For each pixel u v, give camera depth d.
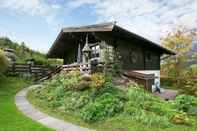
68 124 8.30
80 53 18.50
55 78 14.81
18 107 10.67
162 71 30.44
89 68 13.66
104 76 12.15
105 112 8.68
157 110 9.10
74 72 13.88
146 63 19.94
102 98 9.77
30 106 10.90
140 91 11.61
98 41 16.09
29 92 14.47
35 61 27.61
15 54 31.22
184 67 29.86
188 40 30.92
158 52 23.19
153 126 7.83
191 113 9.88
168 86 26.52
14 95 13.88
